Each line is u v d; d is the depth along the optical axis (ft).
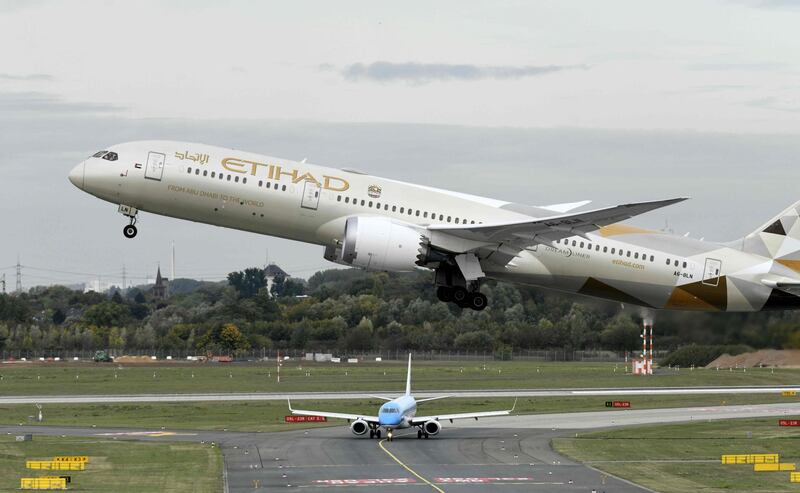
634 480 245.04
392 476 250.78
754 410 392.68
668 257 320.91
